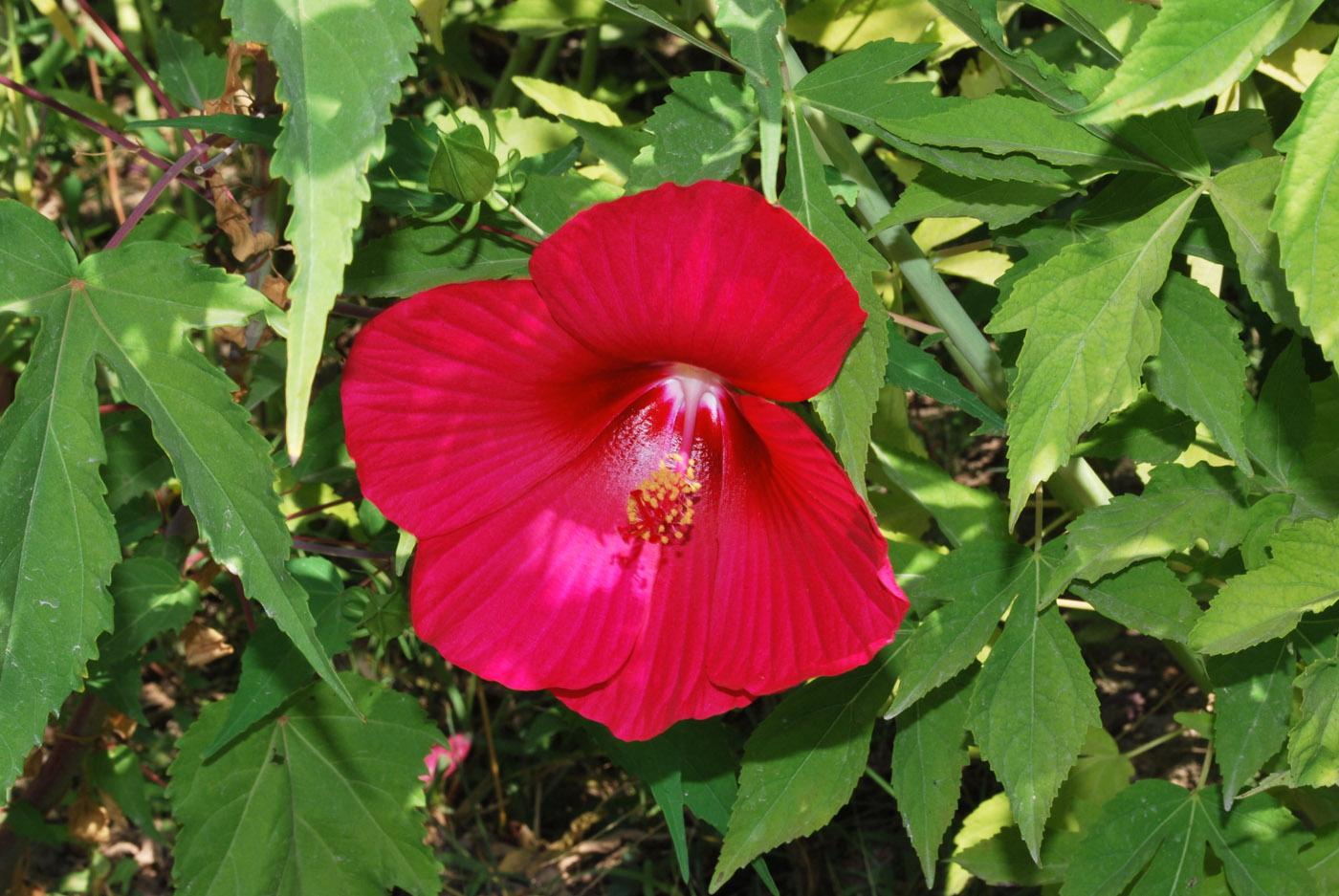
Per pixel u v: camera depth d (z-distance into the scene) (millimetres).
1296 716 766
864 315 633
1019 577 753
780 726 777
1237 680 753
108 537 668
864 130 692
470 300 670
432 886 856
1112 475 1318
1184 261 942
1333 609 751
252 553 663
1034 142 682
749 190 620
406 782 854
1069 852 881
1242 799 795
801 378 656
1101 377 671
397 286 733
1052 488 805
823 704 779
